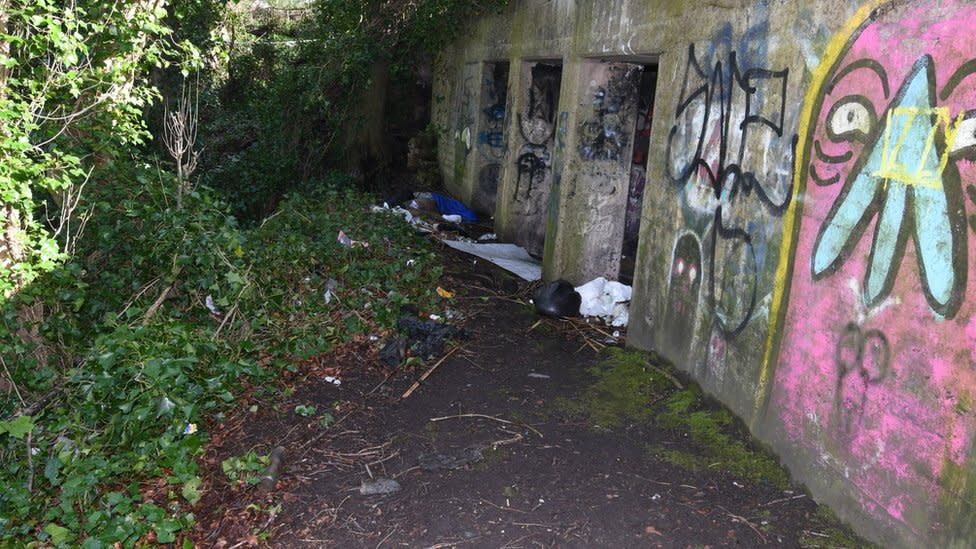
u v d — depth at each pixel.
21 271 5.47
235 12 19.55
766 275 4.59
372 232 9.00
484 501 4.21
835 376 3.87
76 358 6.07
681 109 5.93
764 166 4.65
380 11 13.80
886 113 3.50
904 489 3.33
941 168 3.12
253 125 16.52
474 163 12.81
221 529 4.05
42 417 5.12
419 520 4.04
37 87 6.04
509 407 5.49
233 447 4.93
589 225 8.36
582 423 5.24
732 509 4.07
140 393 4.68
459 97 13.94
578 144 8.14
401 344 6.39
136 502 4.30
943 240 3.10
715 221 5.29
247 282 6.33
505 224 10.91
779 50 4.52
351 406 5.49
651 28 6.43
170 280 6.50
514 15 10.66
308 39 15.32
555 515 4.06
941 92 3.14
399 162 16.11
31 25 5.75
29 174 5.50
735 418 4.95
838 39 3.93
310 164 14.34
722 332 5.14
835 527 3.80
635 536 3.85
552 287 7.65
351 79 13.95
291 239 7.69
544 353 6.63
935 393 3.14
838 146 3.88
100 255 6.98
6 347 5.35
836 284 3.87
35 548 3.92
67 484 4.09
